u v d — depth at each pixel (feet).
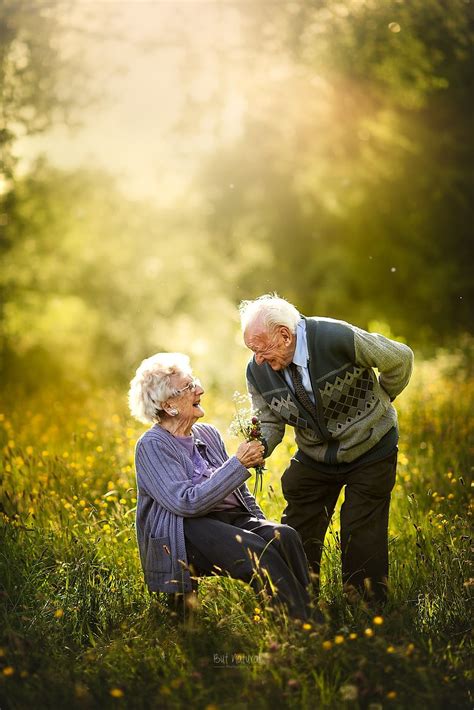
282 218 81.51
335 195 73.56
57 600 16.42
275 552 15.31
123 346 73.72
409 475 23.25
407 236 78.07
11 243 54.08
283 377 16.53
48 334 62.54
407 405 34.68
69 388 46.01
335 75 49.19
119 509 19.52
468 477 23.75
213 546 15.51
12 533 18.29
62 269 64.08
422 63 44.62
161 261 77.15
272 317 15.90
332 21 44.32
